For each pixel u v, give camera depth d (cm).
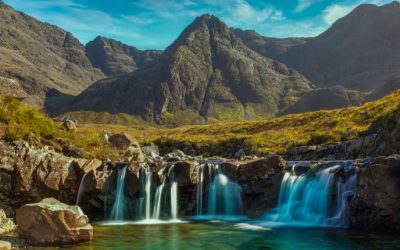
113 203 3397
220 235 2569
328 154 5091
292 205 3195
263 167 3406
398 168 2500
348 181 2852
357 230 2627
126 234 2620
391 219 2498
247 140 7525
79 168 3388
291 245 2258
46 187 3262
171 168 3538
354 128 6250
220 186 3494
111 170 3494
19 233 2277
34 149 3441
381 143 4141
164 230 2772
